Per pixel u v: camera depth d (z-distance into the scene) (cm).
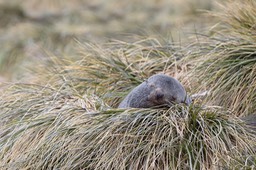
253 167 2053
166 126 2202
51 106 2402
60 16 4825
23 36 4503
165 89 2283
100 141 2169
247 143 2172
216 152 2111
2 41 4522
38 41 4441
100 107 2353
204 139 2166
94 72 2644
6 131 2392
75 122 2247
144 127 2200
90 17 4725
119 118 2220
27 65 3247
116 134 2181
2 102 2550
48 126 2308
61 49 4197
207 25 3231
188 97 2367
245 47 2481
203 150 2156
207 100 2422
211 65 2483
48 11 4916
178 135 2180
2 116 2472
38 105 2436
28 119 2353
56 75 2694
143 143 2181
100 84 2591
